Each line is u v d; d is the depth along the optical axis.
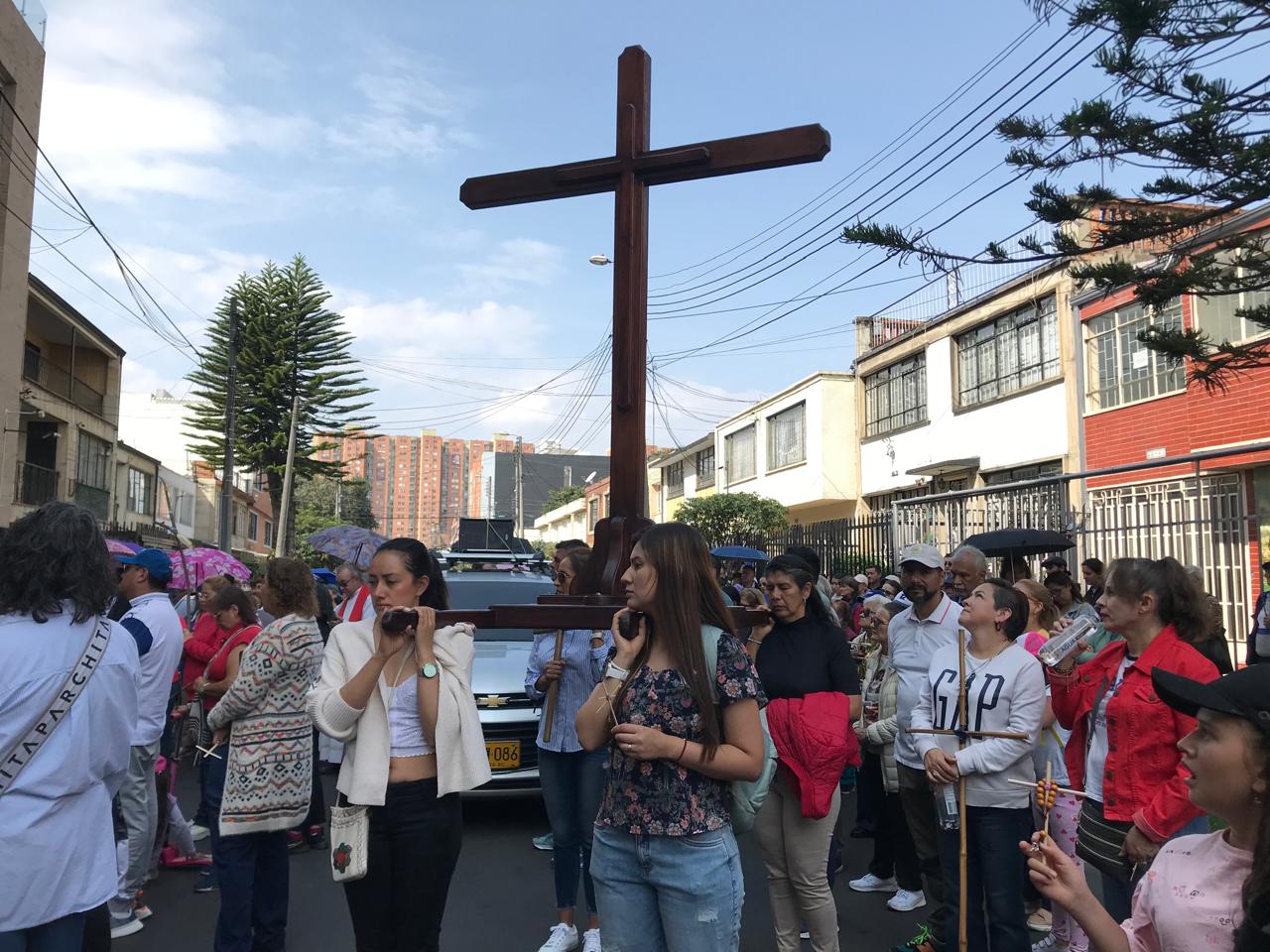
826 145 3.64
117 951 4.73
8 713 2.69
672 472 40.31
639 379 3.71
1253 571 9.93
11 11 17.98
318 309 32.94
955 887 3.95
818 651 4.21
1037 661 3.96
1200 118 5.64
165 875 5.97
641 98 3.95
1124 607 3.53
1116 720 3.43
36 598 2.80
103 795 2.94
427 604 3.61
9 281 18.67
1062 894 2.06
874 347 24.11
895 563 12.87
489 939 4.93
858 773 7.02
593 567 3.51
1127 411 14.49
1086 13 5.84
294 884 5.87
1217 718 1.84
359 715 3.36
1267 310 6.42
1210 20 5.59
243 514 47.47
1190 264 7.27
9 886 2.63
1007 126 6.39
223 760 5.29
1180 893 1.95
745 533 19.97
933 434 20.50
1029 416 17.19
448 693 3.41
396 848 3.38
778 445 27.58
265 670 4.24
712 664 2.75
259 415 32.53
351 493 58.22
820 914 4.06
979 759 3.82
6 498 18.89
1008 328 18.09
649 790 2.72
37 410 22.84
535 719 7.03
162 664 5.00
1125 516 9.82
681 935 2.68
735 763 2.70
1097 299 15.26
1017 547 7.73
